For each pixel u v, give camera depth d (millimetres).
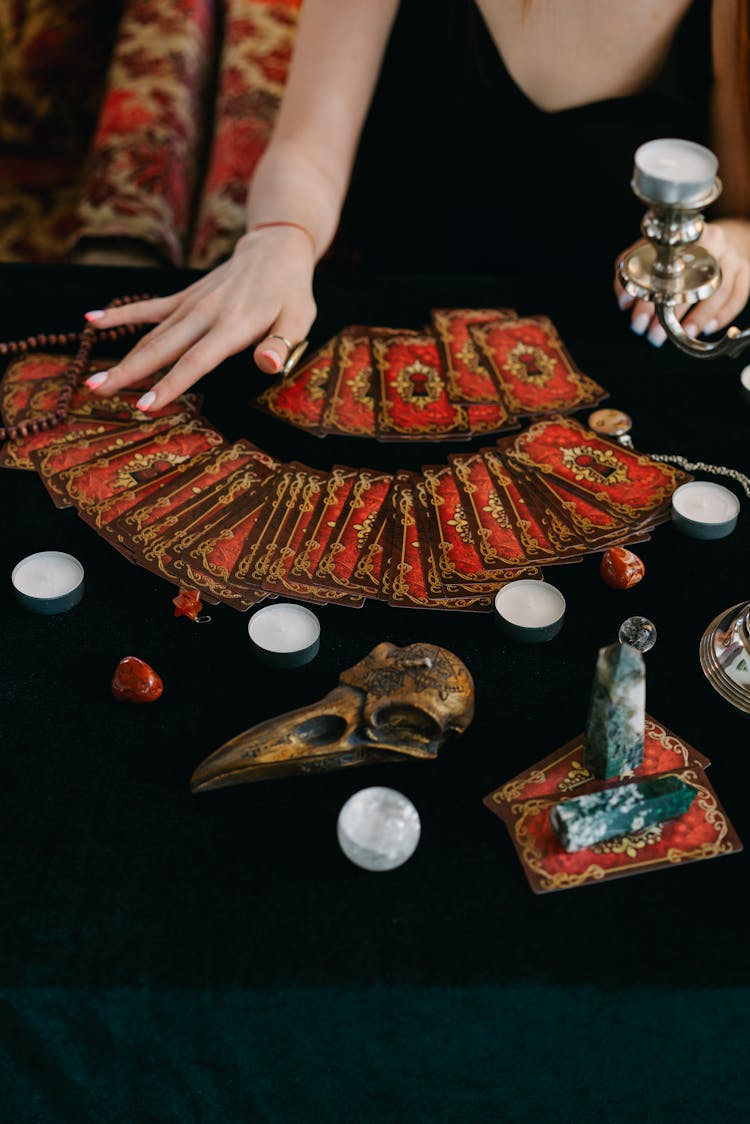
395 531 895
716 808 762
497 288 1097
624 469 940
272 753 762
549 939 710
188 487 924
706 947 708
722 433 971
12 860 733
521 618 840
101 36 1694
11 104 1717
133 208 1379
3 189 1709
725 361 1026
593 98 1198
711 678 818
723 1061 727
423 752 776
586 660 830
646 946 708
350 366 1020
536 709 806
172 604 855
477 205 1283
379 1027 706
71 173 1732
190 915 716
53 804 756
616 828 743
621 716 745
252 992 693
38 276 1095
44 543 891
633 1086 741
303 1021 703
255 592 860
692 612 856
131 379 984
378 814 727
